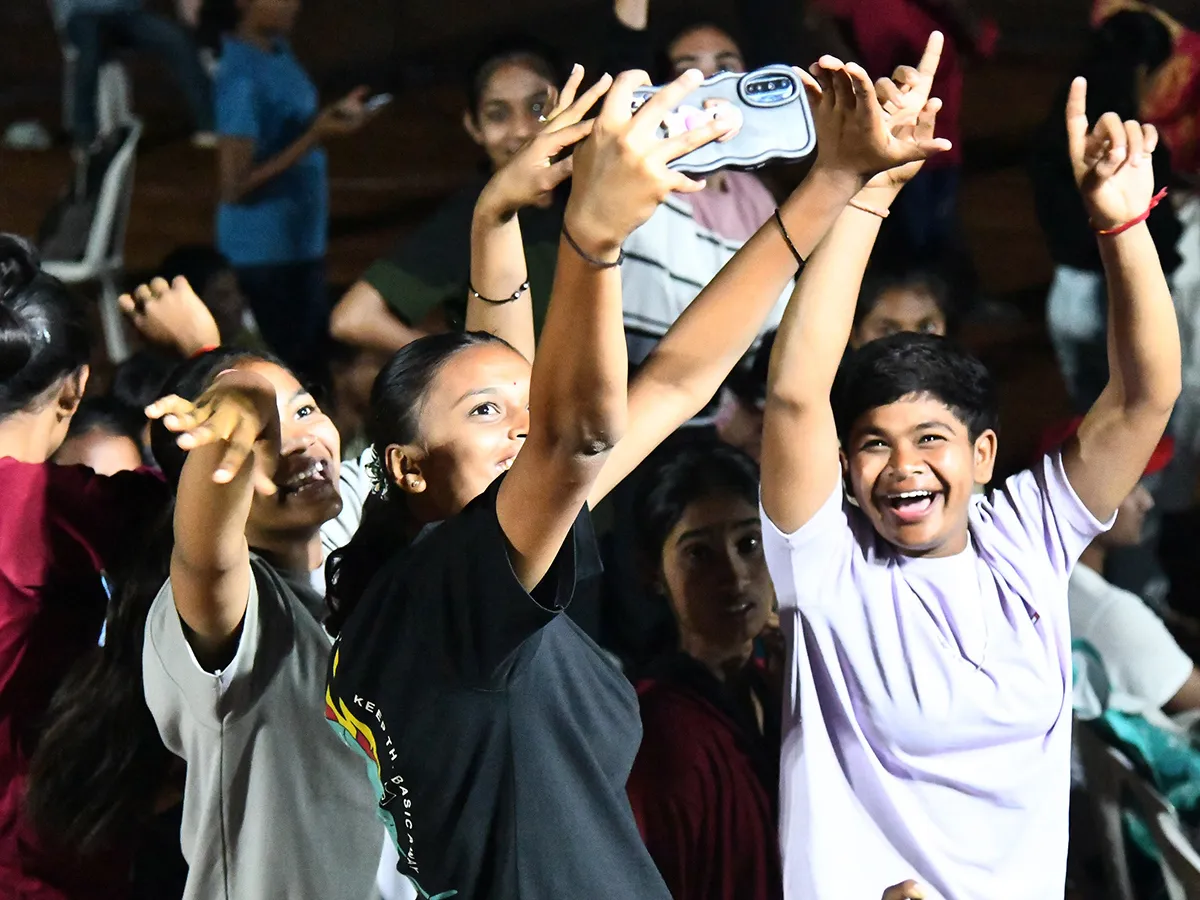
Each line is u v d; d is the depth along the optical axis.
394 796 5.36
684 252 11.64
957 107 16.67
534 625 4.91
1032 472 8.05
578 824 5.24
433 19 27.55
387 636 5.31
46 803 6.75
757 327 6.27
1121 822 9.59
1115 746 9.66
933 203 16.64
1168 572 14.29
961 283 15.62
